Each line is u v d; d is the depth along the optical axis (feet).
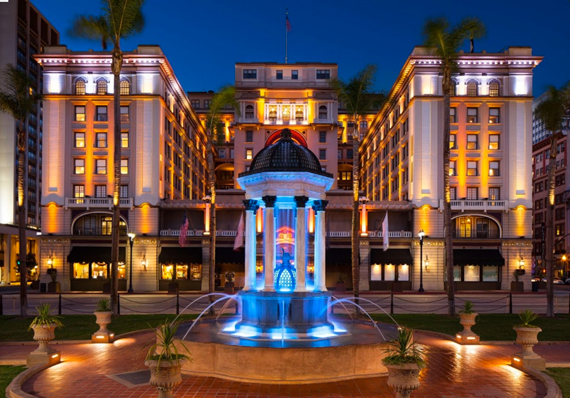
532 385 48.55
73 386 47.65
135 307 124.26
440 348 66.49
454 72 118.73
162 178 208.33
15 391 44.96
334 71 277.03
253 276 73.15
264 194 69.77
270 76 276.62
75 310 115.96
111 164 202.90
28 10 315.58
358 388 46.52
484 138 204.85
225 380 49.21
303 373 48.65
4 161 294.46
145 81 203.72
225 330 67.97
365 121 360.69
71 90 204.74
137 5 108.58
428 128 203.82
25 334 78.02
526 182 204.23
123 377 50.65
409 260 199.72
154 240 199.41
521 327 55.26
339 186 359.46
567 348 67.87
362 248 202.49
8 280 279.08
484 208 201.77
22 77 112.88
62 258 199.21
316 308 68.28
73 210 201.05
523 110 205.46
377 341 59.31
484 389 47.16
